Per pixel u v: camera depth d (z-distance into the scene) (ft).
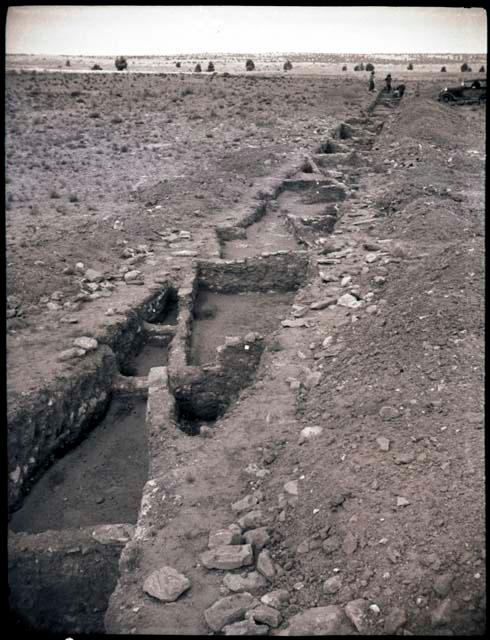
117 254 49.32
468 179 71.82
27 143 90.22
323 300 40.55
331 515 20.88
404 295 35.78
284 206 68.44
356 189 73.72
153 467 26.30
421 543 18.26
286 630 17.15
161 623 18.13
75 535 23.63
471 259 35.91
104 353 34.06
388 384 27.50
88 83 160.45
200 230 56.44
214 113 121.19
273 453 25.81
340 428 25.89
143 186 70.23
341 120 122.21
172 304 44.88
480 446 21.61
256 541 21.12
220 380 34.35
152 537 21.85
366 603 17.25
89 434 32.24
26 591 22.82
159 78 183.32
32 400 28.50
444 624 16.02
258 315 44.75
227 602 18.42
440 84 164.45
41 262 43.55
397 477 21.44
